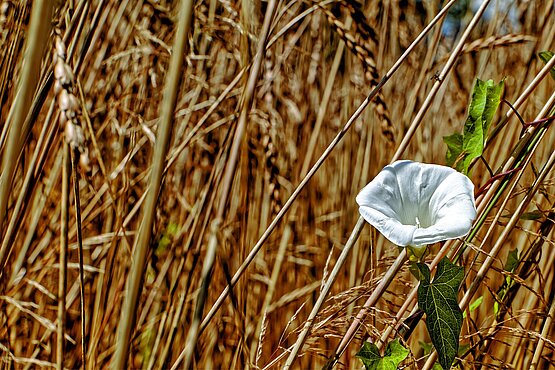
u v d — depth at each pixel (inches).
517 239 44.7
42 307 42.2
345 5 39.3
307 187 57.0
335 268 32.0
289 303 49.7
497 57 55.2
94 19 33.7
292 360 31.8
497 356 38.7
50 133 34.0
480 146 31.9
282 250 48.0
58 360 29.5
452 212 29.6
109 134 45.2
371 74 38.5
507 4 52.2
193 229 38.4
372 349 31.0
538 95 50.1
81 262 30.5
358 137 59.2
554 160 32.4
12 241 33.4
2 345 37.8
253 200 47.1
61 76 27.7
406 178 30.6
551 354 37.6
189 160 48.8
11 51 34.6
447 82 55.8
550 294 37.0
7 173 29.3
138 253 28.7
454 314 29.9
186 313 43.3
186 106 50.0
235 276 32.9
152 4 41.1
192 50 40.9
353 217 56.5
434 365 32.6
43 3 28.4
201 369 42.6
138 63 45.4
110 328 40.7
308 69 59.1
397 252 36.5
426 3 59.7
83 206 43.5
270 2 32.6
